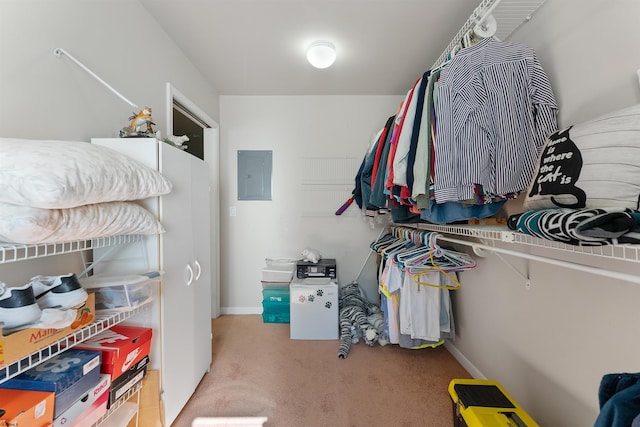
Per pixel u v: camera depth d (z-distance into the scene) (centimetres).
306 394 158
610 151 68
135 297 106
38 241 69
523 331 133
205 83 245
